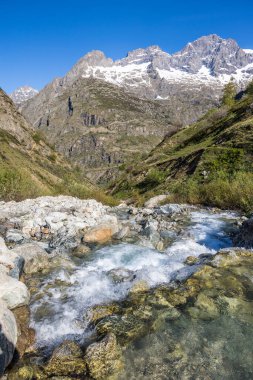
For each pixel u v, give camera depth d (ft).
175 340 19.04
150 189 160.04
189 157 156.15
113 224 43.42
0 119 393.29
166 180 155.43
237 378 16.30
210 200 76.64
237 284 25.62
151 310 22.26
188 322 20.80
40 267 30.01
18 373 16.62
